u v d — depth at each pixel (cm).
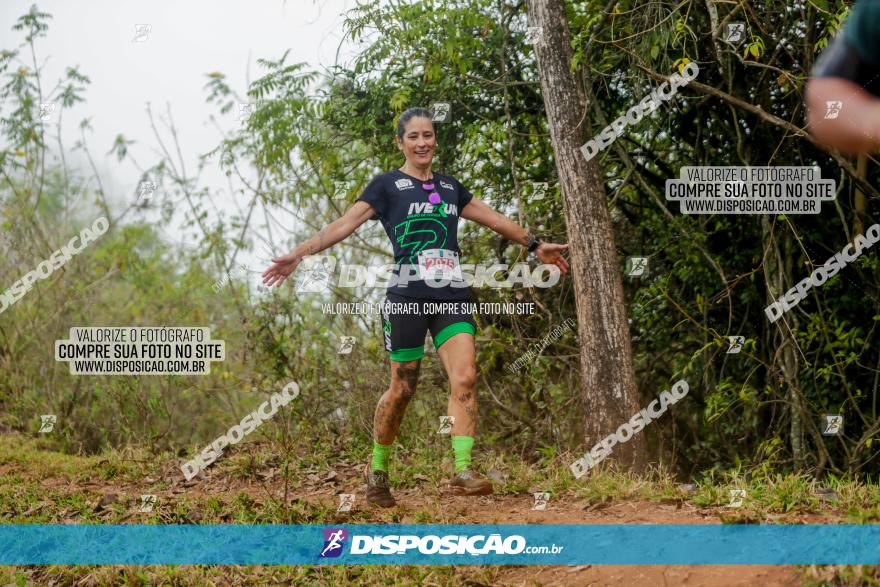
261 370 754
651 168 728
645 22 603
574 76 599
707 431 730
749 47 547
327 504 496
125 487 606
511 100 728
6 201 933
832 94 128
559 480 504
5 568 432
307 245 441
